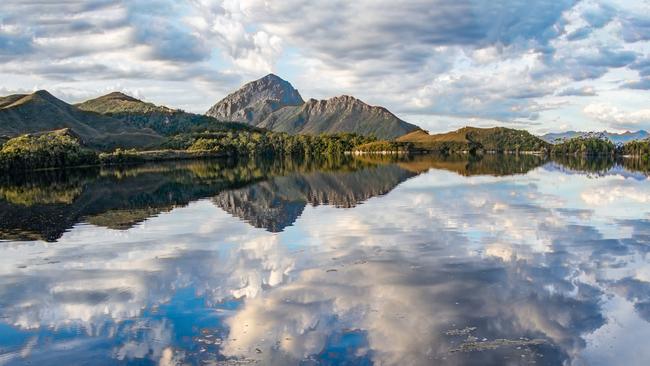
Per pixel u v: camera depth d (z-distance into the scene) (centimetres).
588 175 8312
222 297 1938
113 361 1423
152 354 1455
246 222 3800
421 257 2461
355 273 2198
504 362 1337
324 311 1739
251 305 1828
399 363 1341
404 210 4159
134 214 4450
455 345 1440
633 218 3550
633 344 1434
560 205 4319
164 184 7844
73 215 4488
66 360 1439
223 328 1623
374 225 3444
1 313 1847
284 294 1941
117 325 1688
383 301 1820
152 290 2070
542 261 2347
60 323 1727
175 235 3331
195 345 1500
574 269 2200
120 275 2327
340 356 1393
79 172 12812
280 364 1357
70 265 2561
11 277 2352
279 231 3350
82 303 1934
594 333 1511
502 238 2898
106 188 7381
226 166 14500
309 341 1498
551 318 1633
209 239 3147
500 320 1620
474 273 2158
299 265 2380
